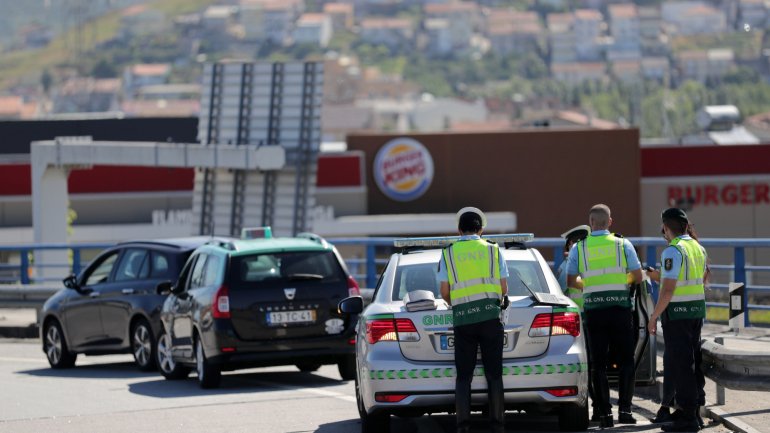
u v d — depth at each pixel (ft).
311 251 155.33
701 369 116.47
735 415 114.42
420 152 655.35
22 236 558.56
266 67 324.39
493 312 102.94
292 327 151.43
